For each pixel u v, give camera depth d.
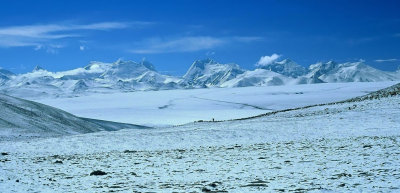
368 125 43.69
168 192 14.62
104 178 18.83
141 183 17.17
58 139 41.91
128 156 28.69
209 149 31.89
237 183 16.23
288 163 21.69
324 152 25.50
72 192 15.06
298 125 47.22
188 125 66.38
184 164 23.30
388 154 22.70
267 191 14.19
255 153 27.23
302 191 13.93
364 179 15.84
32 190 15.56
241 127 48.38
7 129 65.38
